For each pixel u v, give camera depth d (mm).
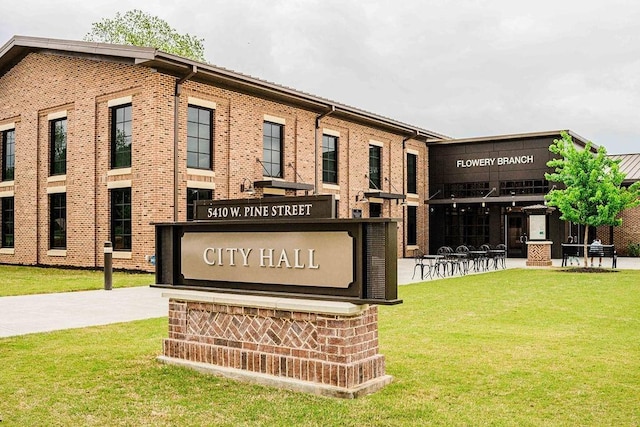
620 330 9242
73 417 5156
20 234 24438
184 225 6926
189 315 6926
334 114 27047
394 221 5535
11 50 23844
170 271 7082
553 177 22594
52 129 23422
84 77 21609
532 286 16219
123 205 20516
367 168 29422
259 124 23203
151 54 18484
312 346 5922
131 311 11375
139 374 6508
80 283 16375
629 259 30422
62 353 7543
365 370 5918
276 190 23766
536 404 5484
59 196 23156
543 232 25062
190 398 5668
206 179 20984
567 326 9633
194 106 20812
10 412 5277
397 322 10047
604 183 21469
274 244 6262
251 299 6258
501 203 32094
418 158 33531
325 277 5906
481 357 7352
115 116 20906
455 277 19484
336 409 5297
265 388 5977
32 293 14344
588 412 5266
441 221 33938
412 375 6480
